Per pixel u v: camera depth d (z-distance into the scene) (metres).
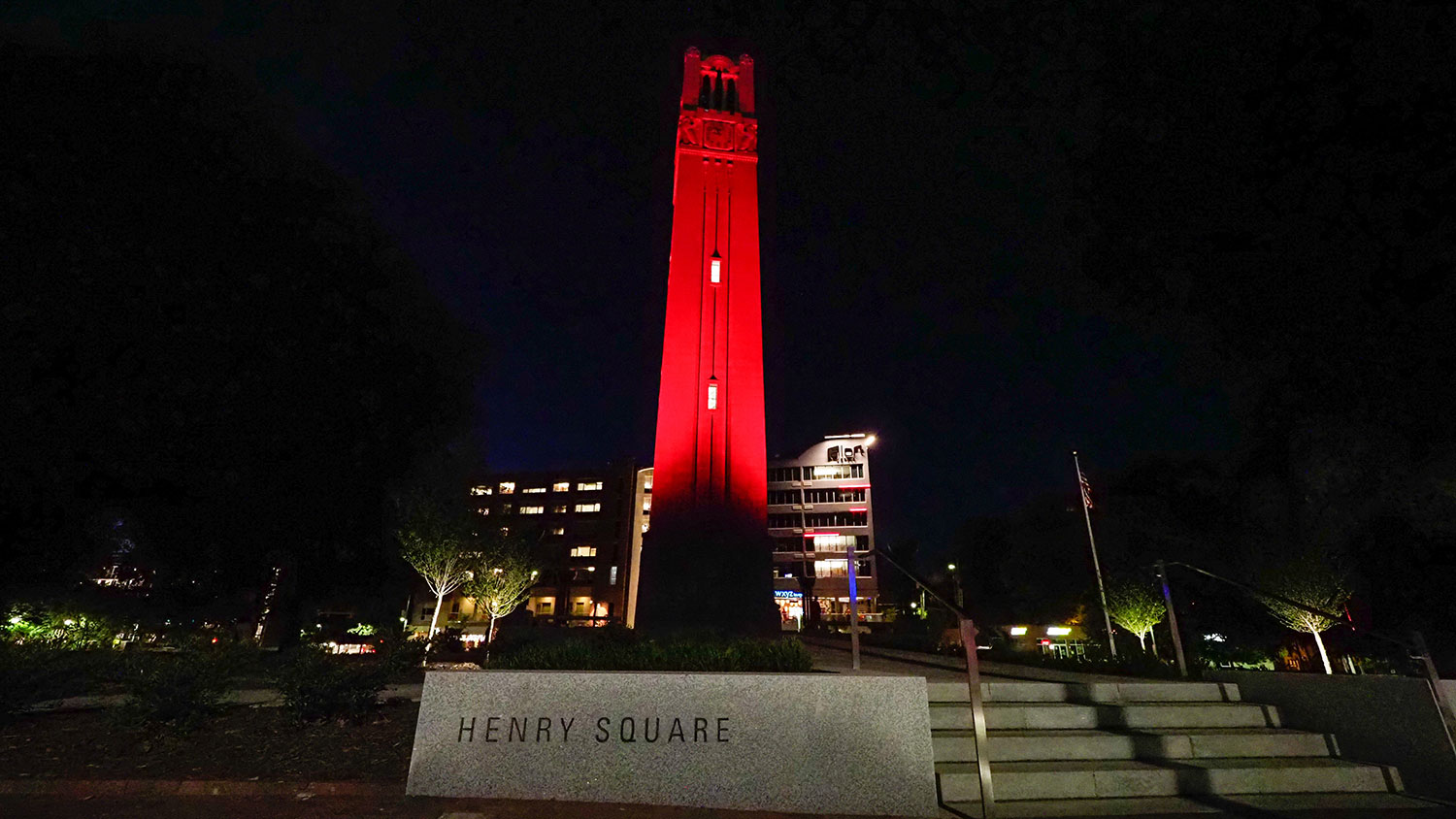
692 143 29.06
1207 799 6.90
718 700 6.73
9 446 12.71
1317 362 22.34
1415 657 7.36
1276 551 29.17
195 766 7.04
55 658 9.37
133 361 13.91
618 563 77.06
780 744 6.60
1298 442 28.62
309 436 17.00
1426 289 17.53
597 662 7.54
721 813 6.30
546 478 82.75
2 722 8.23
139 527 16.84
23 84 13.28
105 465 14.02
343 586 23.97
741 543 24.23
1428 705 7.16
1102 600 26.03
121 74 14.22
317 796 6.43
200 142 15.09
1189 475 37.97
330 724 8.41
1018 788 6.84
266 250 15.92
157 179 14.38
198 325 14.68
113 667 9.34
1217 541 34.94
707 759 6.57
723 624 23.19
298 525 18.28
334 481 18.20
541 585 77.31
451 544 22.95
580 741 6.64
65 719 8.80
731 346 26.34
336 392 17.58
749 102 31.39
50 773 6.81
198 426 14.91
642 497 80.19
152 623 18.75
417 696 10.39
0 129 12.95
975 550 56.88
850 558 10.93
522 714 6.73
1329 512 26.89
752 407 25.69
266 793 6.46
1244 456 34.53
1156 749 7.65
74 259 13.27
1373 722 7.63
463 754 6.62
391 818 5.90
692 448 25.05
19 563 14.66
